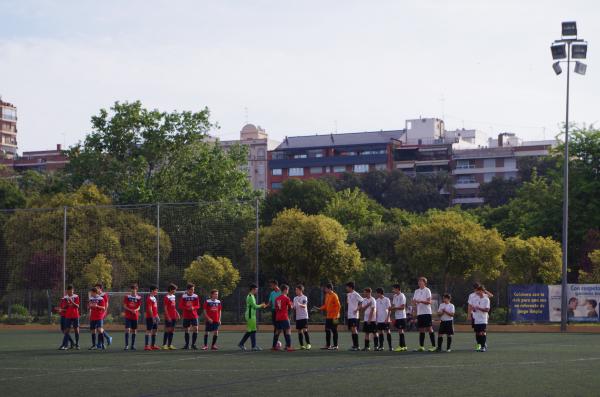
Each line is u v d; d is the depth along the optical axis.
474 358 33.75
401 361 32.28
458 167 196.75
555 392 22.61
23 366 31.59
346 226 103.50
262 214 122.62
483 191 174.88
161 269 63.34
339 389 23.45
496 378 26.09
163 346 40.56
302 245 72.25
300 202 123.75
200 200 96.62
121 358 34.94
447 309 37.38
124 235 63.88
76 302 41.38
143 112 98.00
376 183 176.75
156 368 30.23
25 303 65.75
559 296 60.56
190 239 64.12
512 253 77.44
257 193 106.56
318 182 128.88
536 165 170.75
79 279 64.19
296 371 28.56
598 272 68.31
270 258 73.62
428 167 199.00
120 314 63.28
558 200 89.81
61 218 65.12
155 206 64.44
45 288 65.19
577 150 91.56
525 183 107.25
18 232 66.00
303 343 43.44
